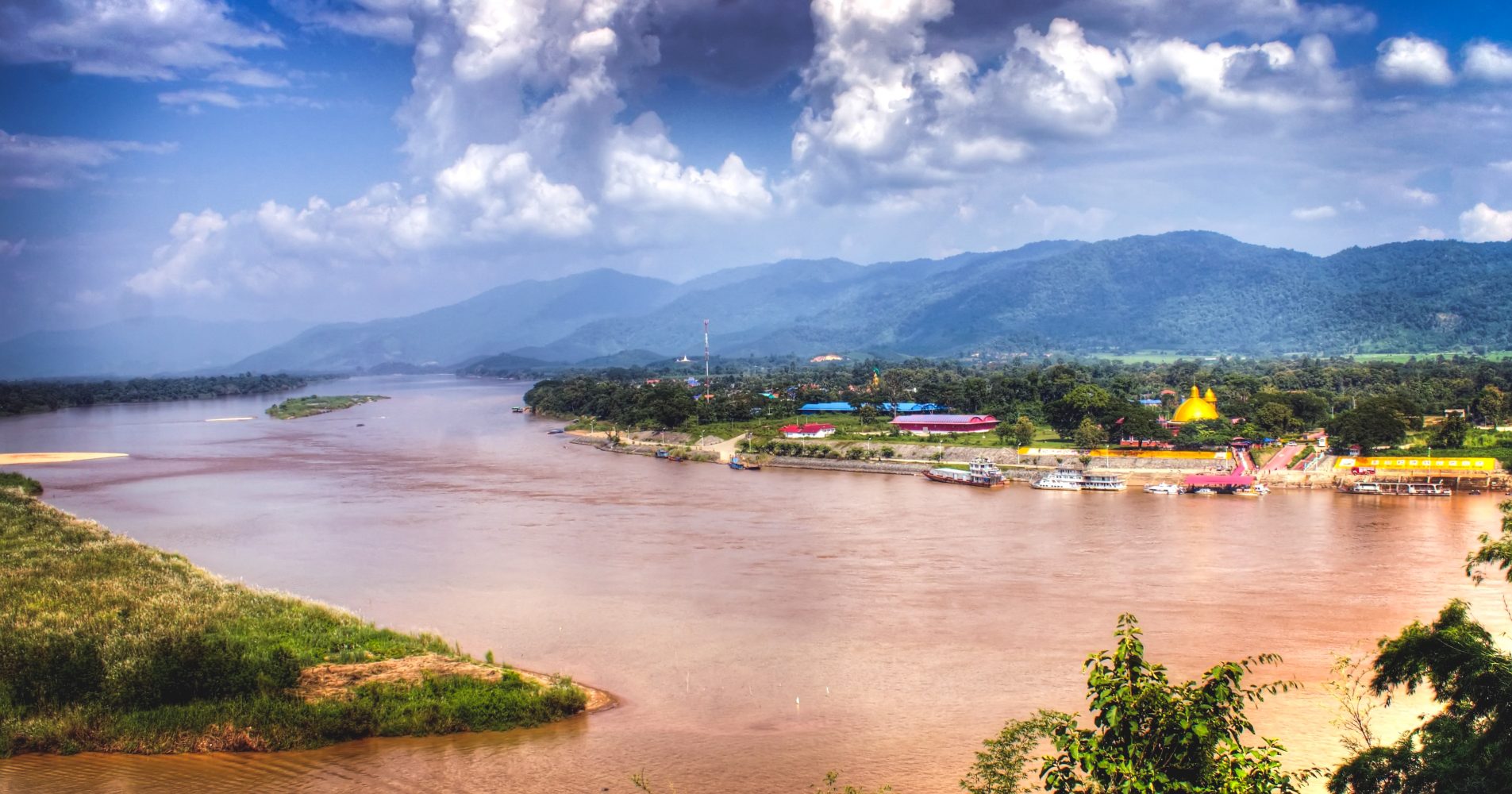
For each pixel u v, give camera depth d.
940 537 126.44
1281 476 177.00
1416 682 37.25
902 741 62.44
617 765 59.53
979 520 139.12
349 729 64.25
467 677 71.69
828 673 75.62
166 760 60.97
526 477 195.38
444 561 115.25
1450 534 125.19
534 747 62.50
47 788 56.66
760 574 106.56
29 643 71.69
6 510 130.38
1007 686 71.94
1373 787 35.44
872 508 151.38
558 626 88.69
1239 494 163.25
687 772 58.34
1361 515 141.50
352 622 84.81
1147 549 117.44
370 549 123.06
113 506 163.50
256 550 124.50
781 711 68.25
